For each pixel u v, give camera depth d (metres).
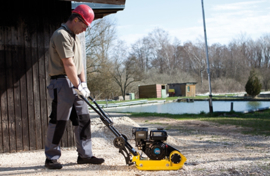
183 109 26.83
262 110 20.67
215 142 7.70
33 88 5.27
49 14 5.39
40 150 5.24
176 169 3.53
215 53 76.75
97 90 35.22
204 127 11.80
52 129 3.56
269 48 70.94
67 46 3.32
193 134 9.65
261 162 3.85
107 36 32.56
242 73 70.62
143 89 46.12
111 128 3.60
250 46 75.56
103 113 3.61
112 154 4.75
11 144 5.07
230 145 7.01
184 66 80.94
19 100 5.15
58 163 3.59
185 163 4.03
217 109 25.83
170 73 70.12
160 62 78.88
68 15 5.54
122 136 3.67
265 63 70.88
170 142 6.86
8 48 5.08
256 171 3.27
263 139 8.38
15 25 5.13
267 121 13.73
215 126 12.09
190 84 48.91
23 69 5.19
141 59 77.75
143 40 78.50
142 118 15.99
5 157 4.58
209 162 4.09
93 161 3.81
